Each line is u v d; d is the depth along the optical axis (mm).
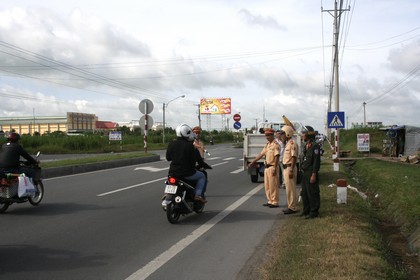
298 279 4957
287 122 15828
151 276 5426
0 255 6312
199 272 5570
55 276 5414
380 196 13250
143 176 17422
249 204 10844
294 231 7504
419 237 7707
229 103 86875
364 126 52406
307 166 8594
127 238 7340
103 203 10859
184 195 8586
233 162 26562
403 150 32062
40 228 8047
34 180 10250
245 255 6316
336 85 29672
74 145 44875
